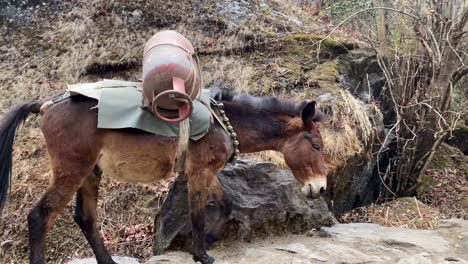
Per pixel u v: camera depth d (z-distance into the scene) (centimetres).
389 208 689
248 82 813
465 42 763
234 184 540
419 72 756
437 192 779
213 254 509
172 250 527
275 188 551
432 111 731
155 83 393
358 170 698
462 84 1009
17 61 890
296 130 466
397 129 750
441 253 514
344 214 679
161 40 410
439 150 877
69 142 418
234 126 467
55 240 629
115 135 422
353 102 735
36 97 817
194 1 979
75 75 859
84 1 980
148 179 440
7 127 427
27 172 690
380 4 800
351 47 911
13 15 959
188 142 428
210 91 468
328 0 1282
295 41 912
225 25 936
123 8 960
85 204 457
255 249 514
